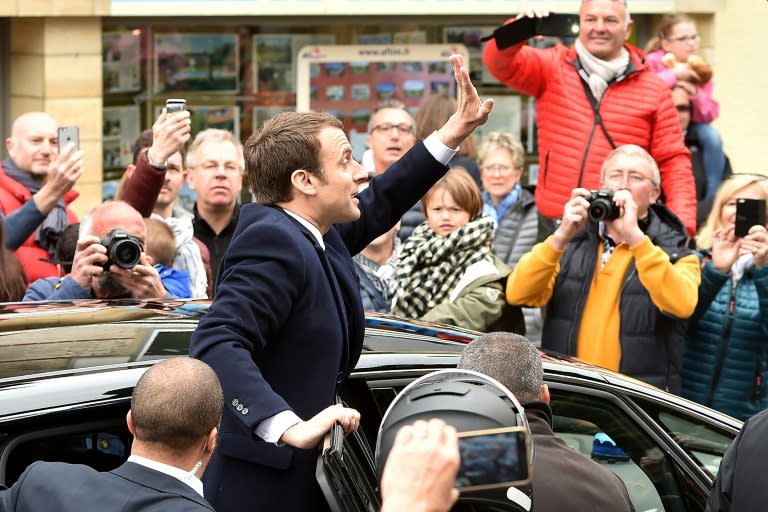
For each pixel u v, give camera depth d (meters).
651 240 11.98
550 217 14.86
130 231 10.32
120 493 5.51
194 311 7.77
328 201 6.64
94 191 18.80
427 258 12.19
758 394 12.22
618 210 11.46
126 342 6.89
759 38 20.80
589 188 14.62
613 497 6.68
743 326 12.08
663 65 17.28
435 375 4.88
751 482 6.48
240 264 6.33
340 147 6.66
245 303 6.20
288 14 19.02
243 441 6.35
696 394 12.38
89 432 6.17
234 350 6.07
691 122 17.39
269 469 6.34
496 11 19.56
